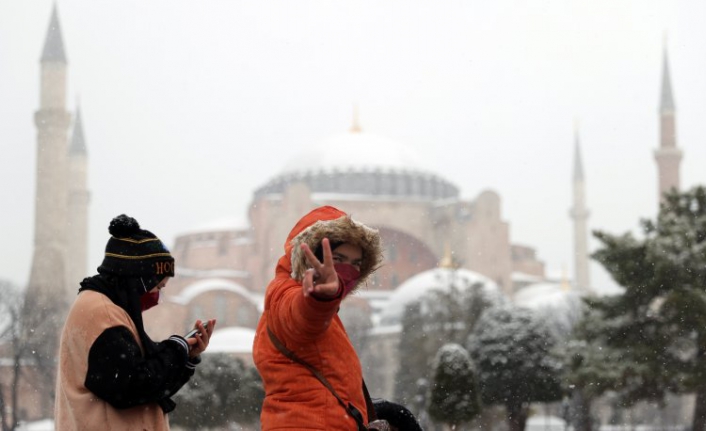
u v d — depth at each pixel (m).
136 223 4.52
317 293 3.63
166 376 4.20
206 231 108.38
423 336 63.44
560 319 78.19
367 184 110.69
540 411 71.81
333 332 4.02
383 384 83.62
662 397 31.41
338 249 4.12
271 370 3.98
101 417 4.09
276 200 98.56
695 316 29.25
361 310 88.75
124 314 4.26
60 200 82.38
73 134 100.06
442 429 41.12
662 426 67.38
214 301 88.56
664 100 100.31
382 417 4.82
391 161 113.12
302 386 3.91
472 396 27.53
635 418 65.38
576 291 91.56
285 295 3.93
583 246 120.50
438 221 101.81
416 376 62.94
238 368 38.06
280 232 97.19
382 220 101.25
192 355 4.52
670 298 29.42
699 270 30.34
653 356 30.30
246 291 96.88
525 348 38.75
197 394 36.56
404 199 102.12
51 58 83.06
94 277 4.38
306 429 3.87
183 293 92.50
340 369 3.98
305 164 114.69
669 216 32.19
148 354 4.27
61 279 80.56
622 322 31.23
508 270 99.44
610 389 30.94
